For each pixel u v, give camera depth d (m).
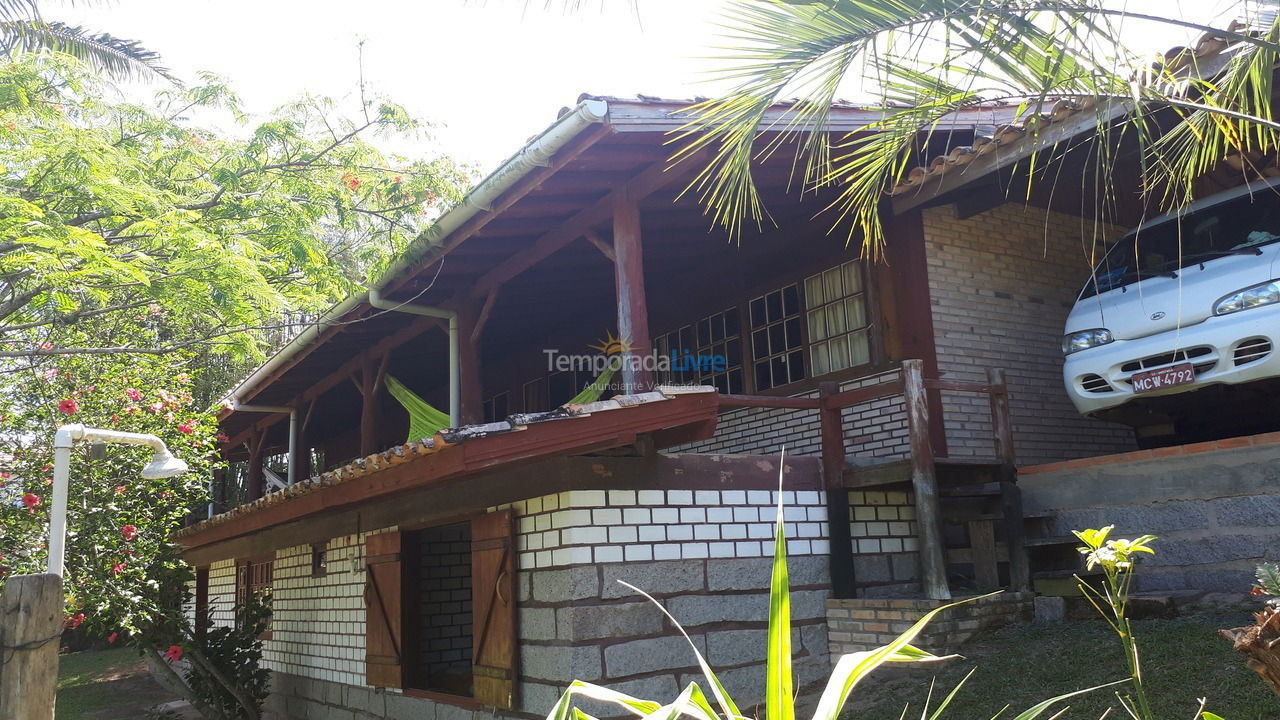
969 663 5.46
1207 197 7.27
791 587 6.23
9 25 11.49
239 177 10.67
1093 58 3.16
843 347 8.38
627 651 5.54
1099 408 6.78
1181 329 6.31
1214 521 5.73
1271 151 7.18
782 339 9.05
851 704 5.39
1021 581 6.18
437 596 9.27
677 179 6.62
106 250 8.61
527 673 5.76
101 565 8.49
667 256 9.71
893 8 3.14
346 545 8.52
